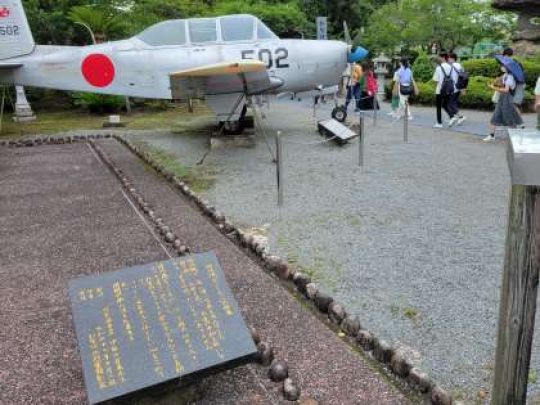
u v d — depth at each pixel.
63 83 10.08
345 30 11.27
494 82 8.97
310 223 4.76
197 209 5.38
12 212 5.43
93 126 12.98
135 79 9.95
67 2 17.92
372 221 4.76
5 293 3.44
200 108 16.91
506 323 1.70
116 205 5.60
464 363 2.47
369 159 7.68
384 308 3.06
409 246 4.09
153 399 2.09
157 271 2.33
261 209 5.26
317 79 10.26
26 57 10.04
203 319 2.19
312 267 3.72
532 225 1.58
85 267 3.88
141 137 10.74
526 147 1.51
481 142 8.84
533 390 2.26
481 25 25.75
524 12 16.22
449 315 2.95
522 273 1.63
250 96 8.91
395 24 26.75
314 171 6.97
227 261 3.83
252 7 24.41
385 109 14.92
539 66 14.05
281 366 2.36
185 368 2.02
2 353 2.68
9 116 15.51
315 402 2.17
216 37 9.85
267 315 2.98
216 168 7.38
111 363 2.00
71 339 2.81
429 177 6.44
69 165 7.94
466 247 4.04
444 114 13.16
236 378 2.37
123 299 2.21
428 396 2.23
